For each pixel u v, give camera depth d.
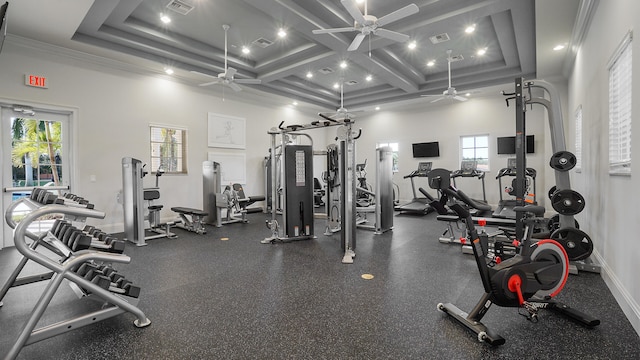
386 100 8.87
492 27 5.05
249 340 2.00
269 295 2.73
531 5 4.03
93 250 2.17
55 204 2.07
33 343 1.83
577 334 2.04
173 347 1.92
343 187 4.09
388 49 5.84
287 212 4.80
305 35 5.23
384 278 3.14
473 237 2.11
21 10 3.79
